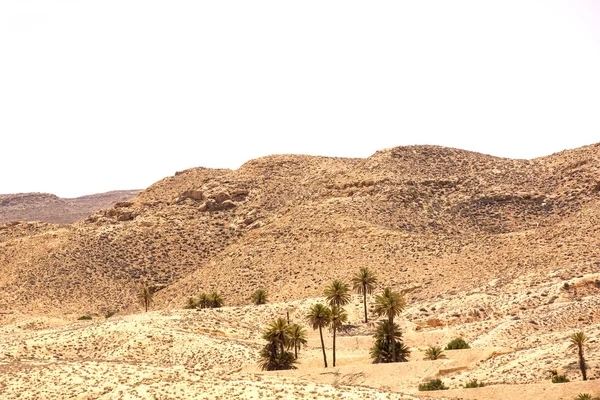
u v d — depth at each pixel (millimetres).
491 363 96562
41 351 104875
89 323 126312
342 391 69375
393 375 95375
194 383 70188
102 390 69188
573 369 85375
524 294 131125
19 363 81750
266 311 137375
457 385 89625
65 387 70562
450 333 119312
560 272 137750
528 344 103938
